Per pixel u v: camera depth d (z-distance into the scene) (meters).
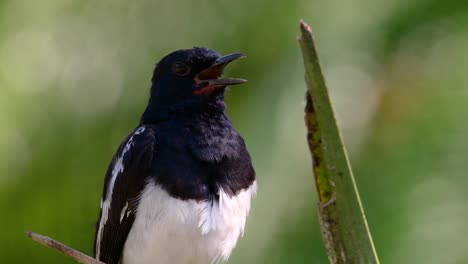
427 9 11.15
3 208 11.90
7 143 11.11
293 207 10.23
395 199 10.50
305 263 10.21
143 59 11.41
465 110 10.98
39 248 12.59
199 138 8.39
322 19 11.08
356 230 5.69
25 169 11.44
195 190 8.08
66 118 11.35
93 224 12.26
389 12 11.11
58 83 11.23
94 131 11.48
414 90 11.21
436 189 10.42
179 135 8.40
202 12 11.40
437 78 11.21
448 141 10.77
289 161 10.21
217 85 8.75
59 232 12.42
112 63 11.36
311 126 5.68
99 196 12.04
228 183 8.25
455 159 10.62
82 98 11.35
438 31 11.25
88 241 12.47
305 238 10.27
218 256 8.36
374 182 10.81
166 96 8.86
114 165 8.70
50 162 11.51
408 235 10.16
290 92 10.52
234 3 11.34
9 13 11.08
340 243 5.72
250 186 8.47
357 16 11.09
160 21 11.44
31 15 11.12
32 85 11.11
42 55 11.15
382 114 11.18
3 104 10.95
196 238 8.09
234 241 8.45
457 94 11.12
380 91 11.15
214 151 8.29
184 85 8.81
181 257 8.23
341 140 5.62
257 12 11.20
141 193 8.23
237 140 8.55
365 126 11.12
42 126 11.26
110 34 11.36
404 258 10.05
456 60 11.21
